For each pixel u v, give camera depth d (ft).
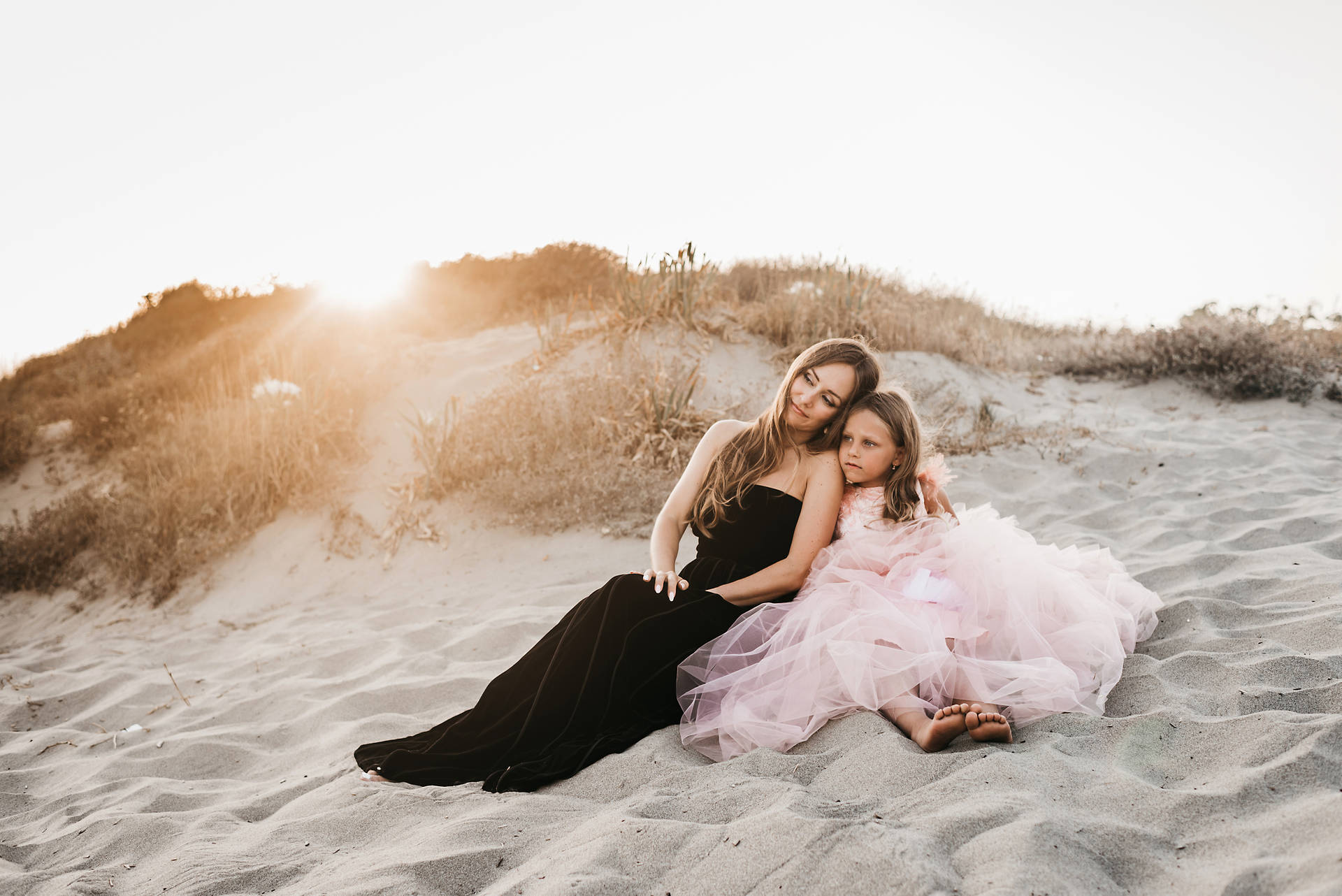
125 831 8.46
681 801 7.09
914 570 9.00
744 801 6.89
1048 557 10.34
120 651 16.80
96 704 14.02
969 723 7.47
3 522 24.38
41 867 8.14
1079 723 7.66
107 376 34.09
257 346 29.37
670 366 23.63
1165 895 5.06
